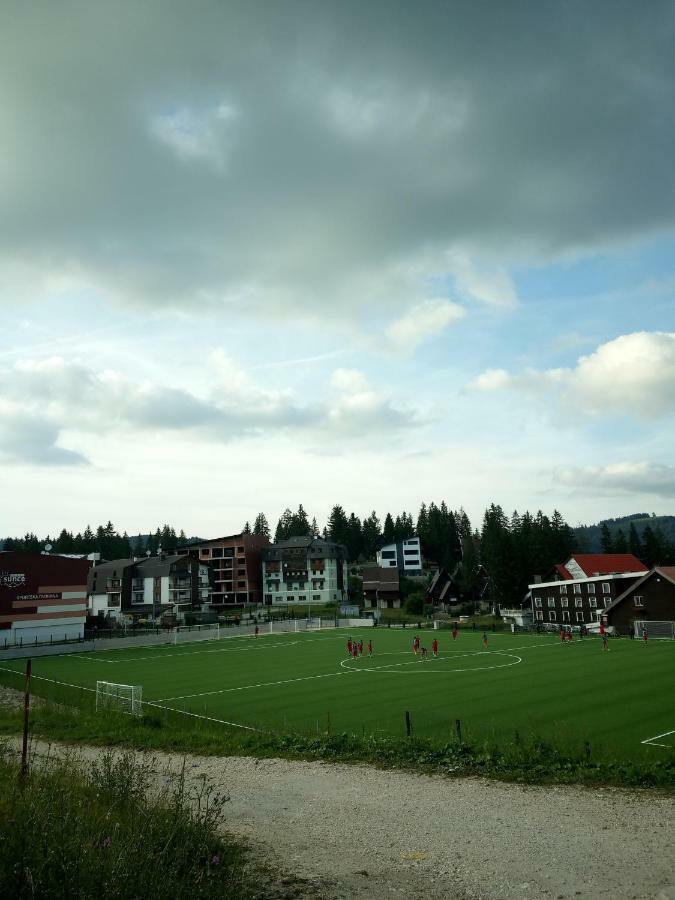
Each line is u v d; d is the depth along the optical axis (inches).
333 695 1578.5
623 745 957.8
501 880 418.6
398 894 398.6
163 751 872.3
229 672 2145.7
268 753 836.0
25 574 3420.3
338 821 551.8
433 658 2365.9
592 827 510.6
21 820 367.9
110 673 2213.3
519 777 664.4
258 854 469.1
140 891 325.1
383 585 5649.6
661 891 391.5
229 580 5959.6
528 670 1936.5
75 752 845.8
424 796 616.4
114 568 5433.1
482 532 6412.4
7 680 2057.1
